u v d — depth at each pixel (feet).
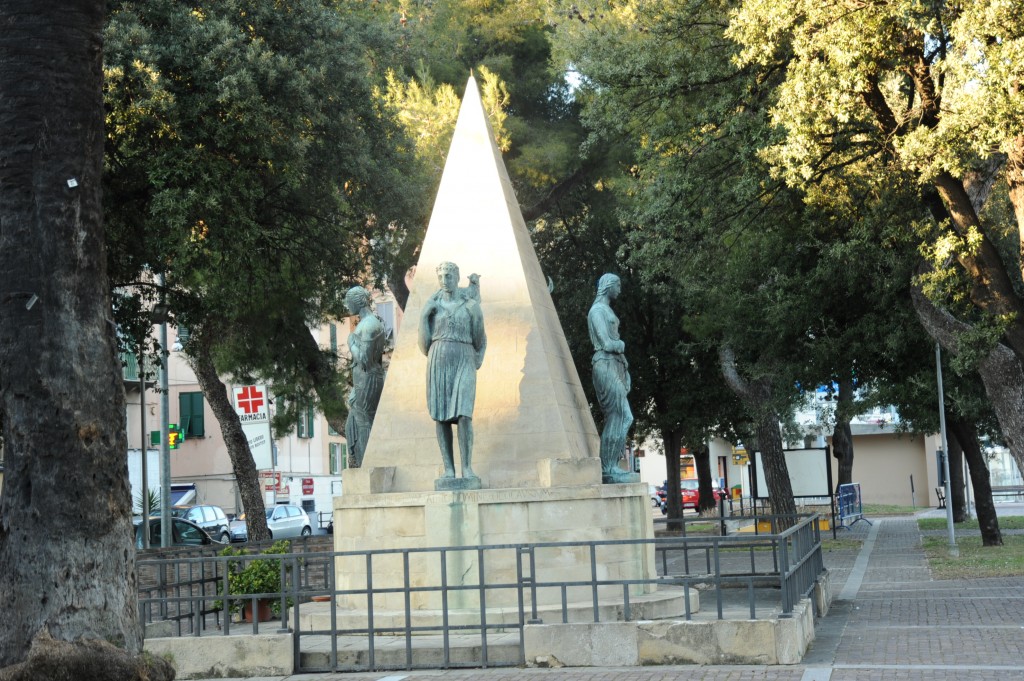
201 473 169.68
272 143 69.77
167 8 67.41
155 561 41.27
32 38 26.12
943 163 57.00
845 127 64.39
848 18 58.23
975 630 42.52
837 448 143.43
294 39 73.82
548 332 48.75
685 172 76.64
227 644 38.81
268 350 91.76
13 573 25.08
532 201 108.27
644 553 45.75
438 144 92.17
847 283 83.71
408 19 100.32
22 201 25.85
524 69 109.91
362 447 49.49
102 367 26.22
